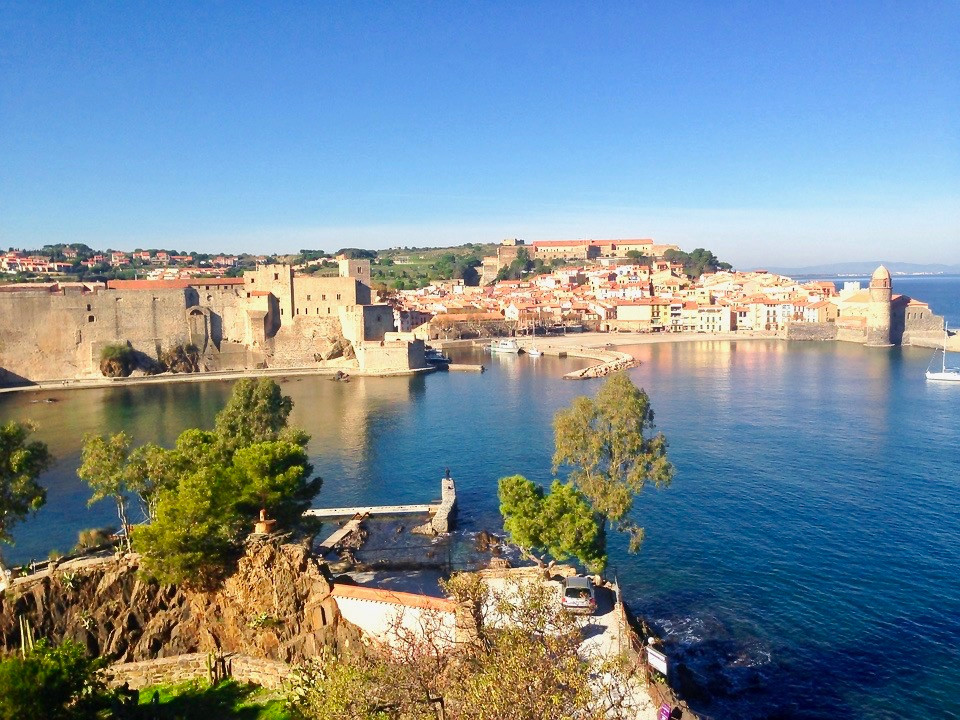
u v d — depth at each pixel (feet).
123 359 654.12
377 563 214.90
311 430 410.11
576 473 190.29
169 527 150.10
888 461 311.06
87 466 196.03
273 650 144.25
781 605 180.24
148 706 115.14
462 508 268.82
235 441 226.99
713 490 271.08
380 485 301.63
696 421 401.70
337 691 89.56
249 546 153.48
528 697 74.69
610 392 183.52
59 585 156.97
